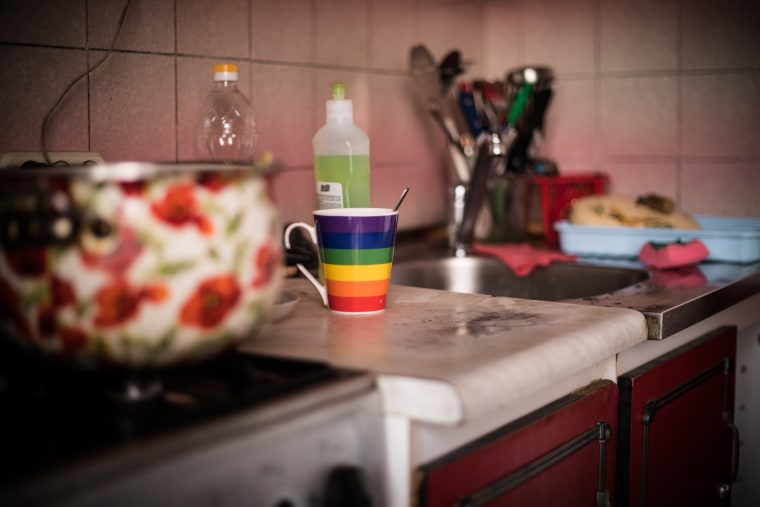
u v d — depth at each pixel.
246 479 0.62
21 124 1.16
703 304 1.24
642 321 1.07
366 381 0.75
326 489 0.69
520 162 1.90
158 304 0.63
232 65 1.31
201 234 0.65
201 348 0.67
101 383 0.73
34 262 0.63
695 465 1.31
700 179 1.94
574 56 2.07
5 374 0.77
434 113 1.85
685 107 1.94
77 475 0.52
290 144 1.62
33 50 1.17
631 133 2.02
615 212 1.71
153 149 1.36
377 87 1.83
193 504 0.59
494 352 0.85
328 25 1.69
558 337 0.92
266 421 0.64
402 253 1.77
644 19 1.97
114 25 1.28
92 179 0.61
